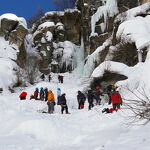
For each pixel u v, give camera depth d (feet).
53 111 46.85
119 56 75.15
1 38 104.99
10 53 100.63
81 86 88.02
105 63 70.85
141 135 19.65
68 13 131.23
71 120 36.76
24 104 50.75
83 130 30.12
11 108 43.19
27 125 30.60
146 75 42.32
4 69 89.76
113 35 85.81
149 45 66.74
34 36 128.06
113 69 67.92
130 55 72.95
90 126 31.32
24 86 93.25
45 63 120.26
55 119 35.76
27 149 21.79
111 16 102.73
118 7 102.27
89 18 120.26
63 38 128.88
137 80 50.49
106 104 52.13
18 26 107.14
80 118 39.01
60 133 28.96
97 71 71.31
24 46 109.19
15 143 24.70
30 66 105.50
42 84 87.20
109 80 69.51
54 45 125.59
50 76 111.86
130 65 72.38
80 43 130.93
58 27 129.08
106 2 110.83
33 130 29.71
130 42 72.28
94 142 22.17
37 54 120.37
